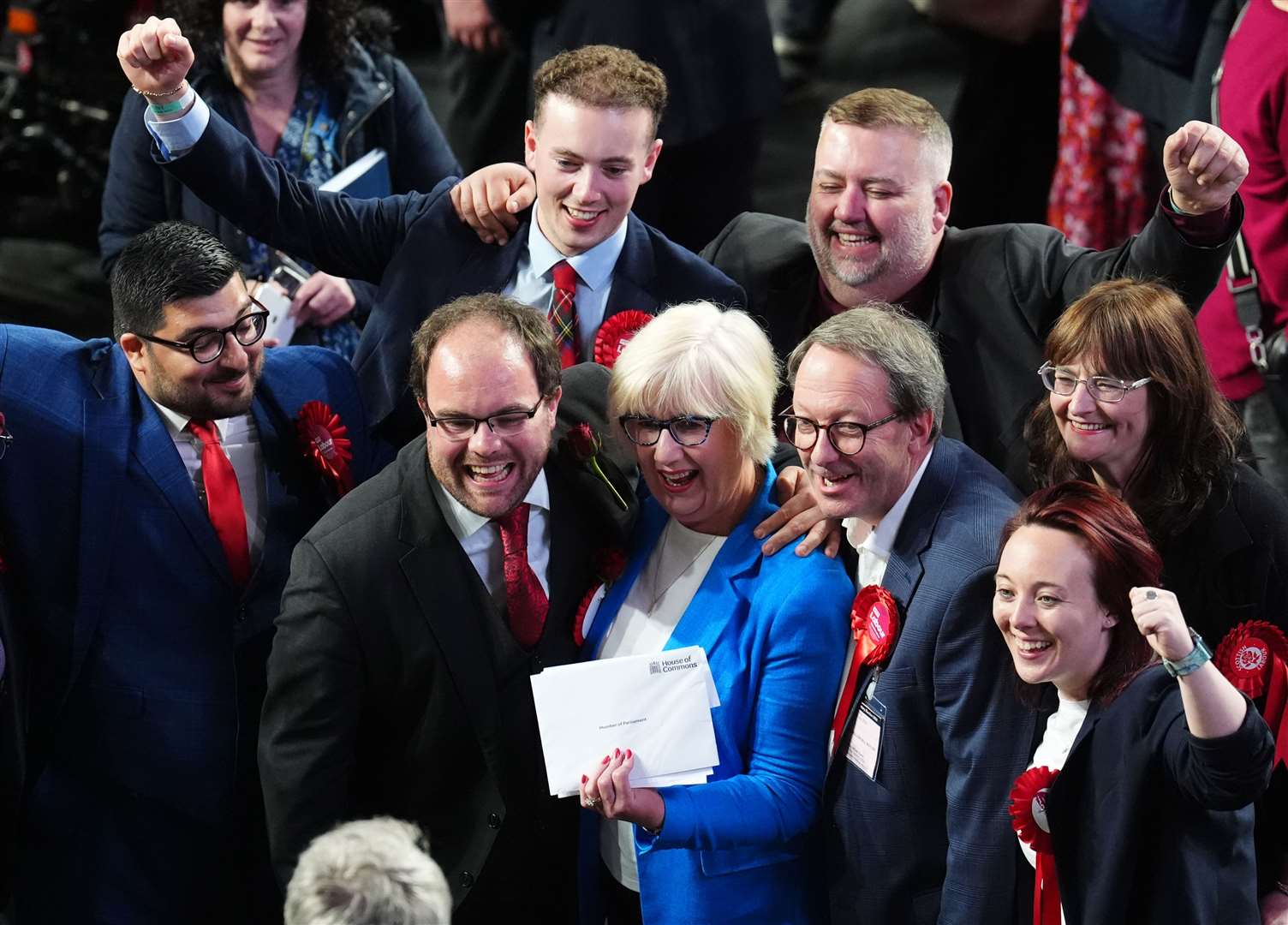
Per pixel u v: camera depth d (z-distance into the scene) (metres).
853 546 9.91
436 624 9.84
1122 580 8.62
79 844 10.91
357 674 9.88
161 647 10.84
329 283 14.51
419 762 10.13
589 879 10.60
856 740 9.59
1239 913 8.47
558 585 10.31
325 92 14.91
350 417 11.83
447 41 21.17
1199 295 10.45
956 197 18.55
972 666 9.12
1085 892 8.70
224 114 14.56
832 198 11.35
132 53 10.99
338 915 6.83
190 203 14.62
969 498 9.52
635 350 9.79
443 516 9.98
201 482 11.05
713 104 16.67
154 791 10.90
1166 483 9.63
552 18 16.62
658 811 9.30
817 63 25.05
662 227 17.62
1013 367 11.25
